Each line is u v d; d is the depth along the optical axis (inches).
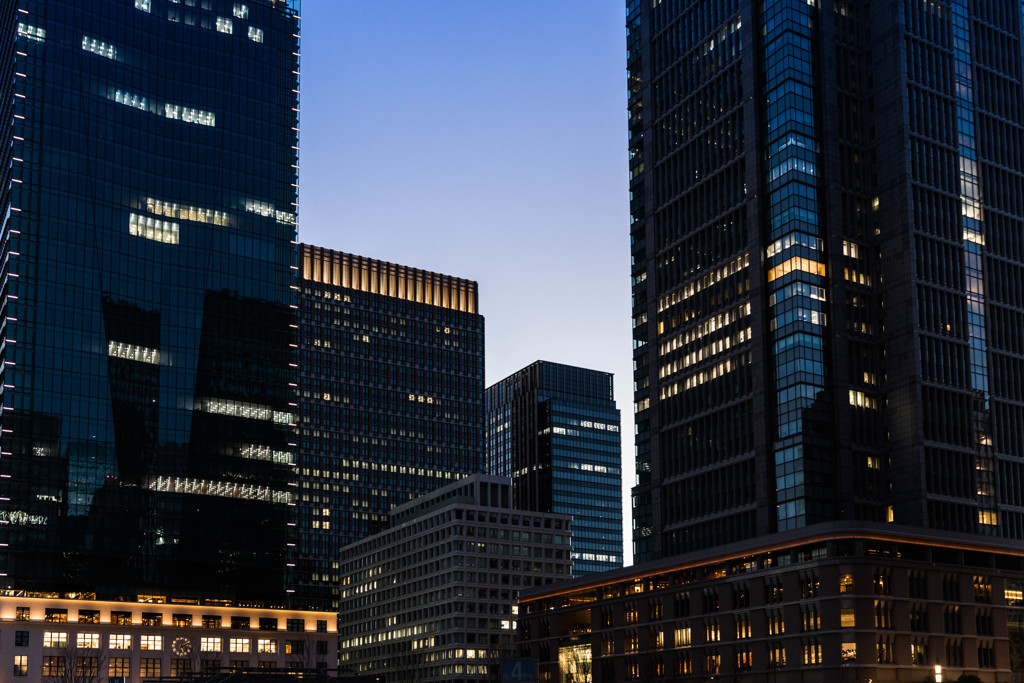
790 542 6186.0
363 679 6338.6
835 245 7185.0
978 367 7253.9
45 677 7564.0
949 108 7598.4
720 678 6486.2
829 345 7017.7
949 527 6796.3
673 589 7007.9
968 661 6038.4
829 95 7401.6
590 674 7736.2
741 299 7401.6
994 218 7647.6
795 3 7485.2
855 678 5644.7
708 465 7460.6
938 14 7716.5
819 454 6781.5
